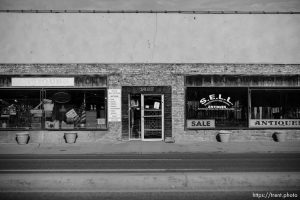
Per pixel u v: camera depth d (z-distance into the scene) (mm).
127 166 13352
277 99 22078
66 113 21812
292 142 21531
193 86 21859
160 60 21922
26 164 14016
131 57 21891
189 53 21969
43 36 21938
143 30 22016
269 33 22281
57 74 21750
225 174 9875
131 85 21812
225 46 22094
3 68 21797
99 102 21875
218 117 21875
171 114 21812
